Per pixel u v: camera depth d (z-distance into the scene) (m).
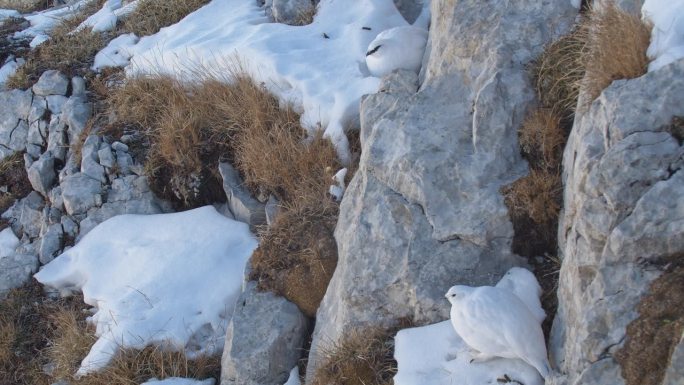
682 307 4.31
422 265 5.90
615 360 4.41
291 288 6.80
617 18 5.35
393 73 7.23
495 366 5.17
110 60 9.62
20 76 9.64
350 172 7.39
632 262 4.51
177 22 9.91
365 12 8.73
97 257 8.07
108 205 8.43
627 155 4.65
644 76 4.83
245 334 6.62
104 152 8.61
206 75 8.65
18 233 8.81
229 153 8.26
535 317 5.21
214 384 6.88
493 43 6.40
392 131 6.48
